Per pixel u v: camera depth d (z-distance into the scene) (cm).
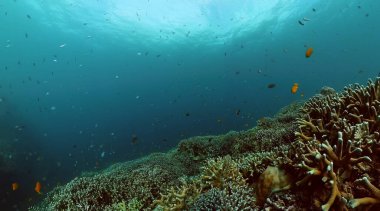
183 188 537
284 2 3959
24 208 2094
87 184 777
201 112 7044
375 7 4544
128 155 4400
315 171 320
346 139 333
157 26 4478
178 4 3919
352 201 280
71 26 4428
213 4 3972
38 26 4362
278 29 5034
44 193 2320
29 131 3872
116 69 6981
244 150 918
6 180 2338
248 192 422
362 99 457
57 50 5503
